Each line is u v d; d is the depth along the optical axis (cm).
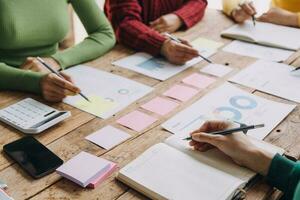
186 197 74
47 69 126
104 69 133
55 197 77
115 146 93
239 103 112
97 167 84
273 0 205
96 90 118
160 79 126
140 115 106
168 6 179
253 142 89
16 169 85
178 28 167
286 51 147
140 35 149
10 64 144
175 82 124
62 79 113
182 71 132
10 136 97
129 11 160
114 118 105
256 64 136
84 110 108
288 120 104
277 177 81
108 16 166
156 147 90
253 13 171
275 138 96
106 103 111
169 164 84
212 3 235
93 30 156
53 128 100
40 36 147
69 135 97
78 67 134
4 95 117
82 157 87
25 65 129
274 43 151
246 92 118
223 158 86
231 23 173
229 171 82
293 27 169
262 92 118
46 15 146
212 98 114
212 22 175
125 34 153
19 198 77
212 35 161
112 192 79
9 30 137
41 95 116
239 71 131
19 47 144
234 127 89
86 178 80
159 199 75
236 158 84
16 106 109
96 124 102
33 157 88
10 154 89
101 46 146
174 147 90
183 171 82
